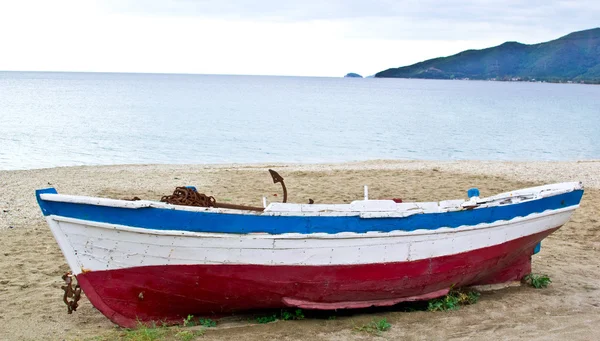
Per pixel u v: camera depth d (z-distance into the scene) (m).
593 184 16.70
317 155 28.92
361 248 6.62
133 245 6.04
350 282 6.71
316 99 93.62
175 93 102.31
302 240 6.36
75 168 20.17
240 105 68.88
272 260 6.34
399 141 35.34
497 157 29.44
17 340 6.17
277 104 73.56
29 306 7.21
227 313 6.84
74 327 6.58
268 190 15.30
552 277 8.62
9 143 29.41
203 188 15.48
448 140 36.25
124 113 51.00
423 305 7.49
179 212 5.98
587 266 9.20
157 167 20.98
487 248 7.48
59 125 38.75
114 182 16.45
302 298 6.71
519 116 59.09
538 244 8.33
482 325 6.64
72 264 6.14
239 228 6.16
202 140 33.38
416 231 6.83
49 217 5.97
